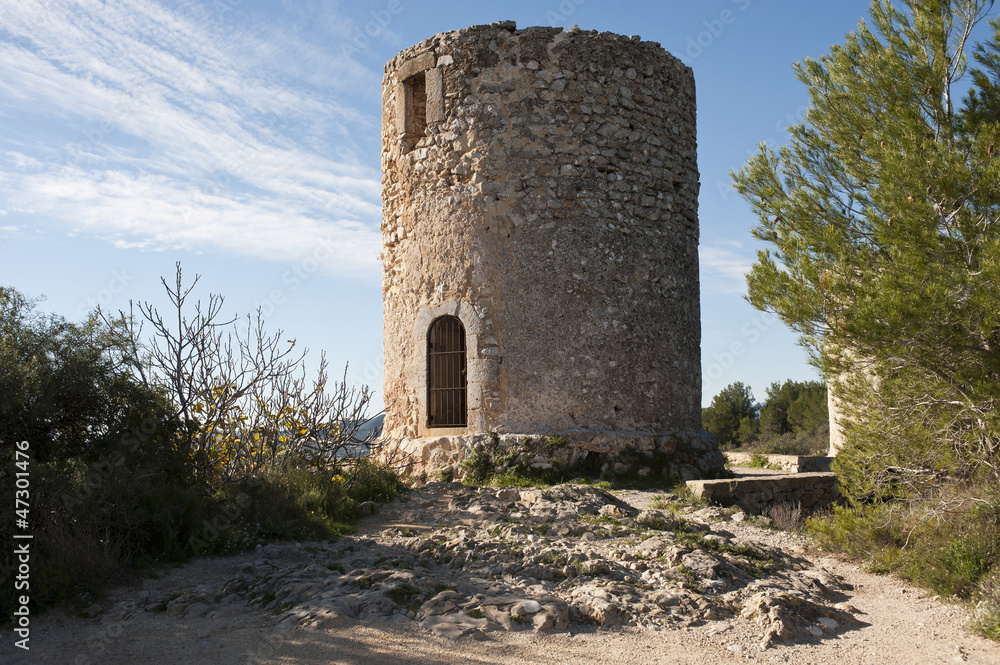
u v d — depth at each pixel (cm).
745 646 515
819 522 849
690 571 652
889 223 790
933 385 802
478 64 1309
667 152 1373
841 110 928
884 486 845
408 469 1255
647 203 1326
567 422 1228
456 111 1320
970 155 818
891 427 823
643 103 1345
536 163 1273
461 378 1303
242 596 591
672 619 560
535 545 707
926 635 552
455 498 988
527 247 1259
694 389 1381
